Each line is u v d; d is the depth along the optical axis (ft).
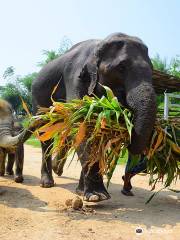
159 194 16.24
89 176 13.41
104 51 13.61
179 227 11.35
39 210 13.00
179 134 13.25
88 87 14.44
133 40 13.46
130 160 14.21
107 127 12.11
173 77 15.72
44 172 17.34
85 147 12.38
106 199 13.32
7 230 10.81
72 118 12.17
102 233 10.68
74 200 13.10
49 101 17.85
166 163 12.80
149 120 11.71
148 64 13.00
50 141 17.02
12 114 15.84
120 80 13.15
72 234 10.54
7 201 14.26
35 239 10.11
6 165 21.29
